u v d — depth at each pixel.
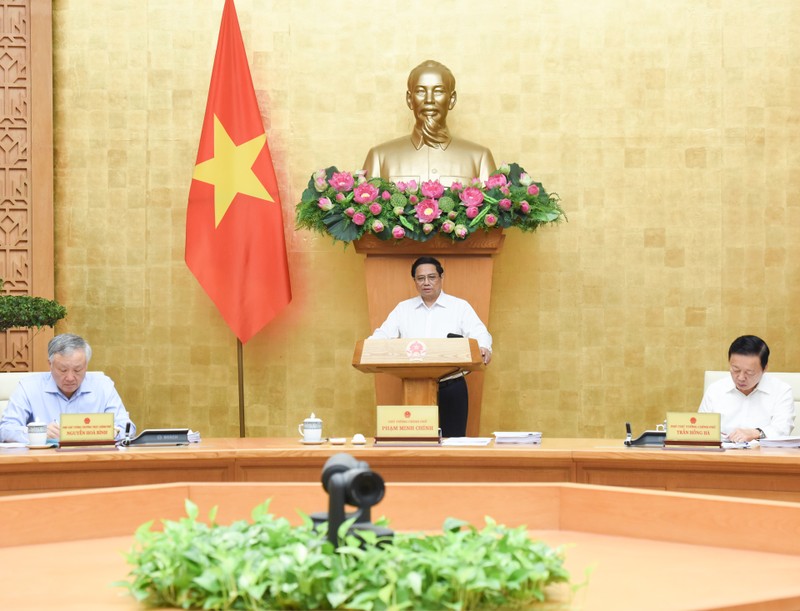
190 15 7.20
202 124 7.20
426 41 7.22
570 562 2.21
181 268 7.18
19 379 5.12
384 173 6.72
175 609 1.69
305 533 1.81
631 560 2.23
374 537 1.70
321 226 6.39
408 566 1.62
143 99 7.18
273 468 4.09
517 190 6.27
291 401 7.18
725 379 4.90
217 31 7.23
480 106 7.20
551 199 6.45
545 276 7.17
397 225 6.23
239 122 6.78
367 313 7.20
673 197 7.16
